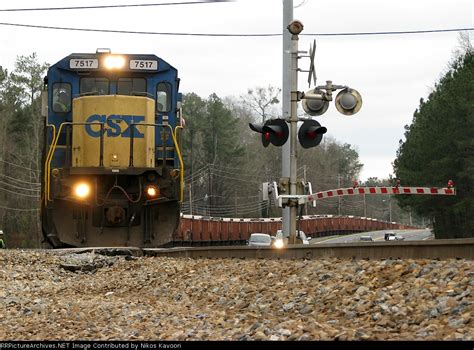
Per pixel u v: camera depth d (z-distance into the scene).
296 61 36.69
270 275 26.27
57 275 38.03
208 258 36.09
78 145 45.16
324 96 36.38
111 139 44.97
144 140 45.41
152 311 23.20
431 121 117.75
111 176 44.94
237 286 26.03
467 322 15.53
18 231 165.88
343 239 156.75
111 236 45.28
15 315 24.69
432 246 23.30
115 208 44.66
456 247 22.45
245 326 18.95
